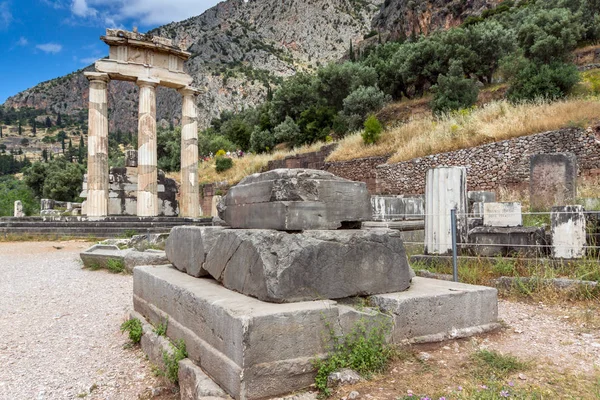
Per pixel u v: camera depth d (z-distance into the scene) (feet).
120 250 36.35
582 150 50.98
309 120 123.13
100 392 11.84
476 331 13.64
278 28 615.57
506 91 84.43
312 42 581.12
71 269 35.01
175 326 13.23
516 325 15.14
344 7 627.46
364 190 13.74
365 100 106.22
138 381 12.52
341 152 85.30
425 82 110.52
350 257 12.34
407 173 67.51
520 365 11.23
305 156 95.55
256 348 9.57
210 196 108.99
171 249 18.63
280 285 11.00
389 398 9.54
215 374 10.36
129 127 645.10
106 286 27.37
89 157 66.39
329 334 10.80
